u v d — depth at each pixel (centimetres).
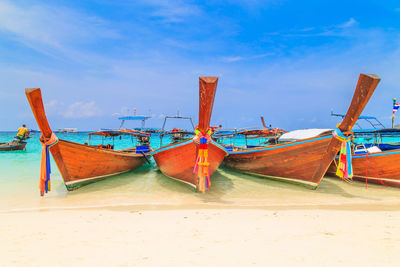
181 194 846
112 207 680
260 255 348
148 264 321
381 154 973
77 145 844
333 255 346
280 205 710
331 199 787
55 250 373
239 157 1195
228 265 316
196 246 387
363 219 549
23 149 2566
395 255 346
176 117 1666
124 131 1427
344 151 793
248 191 893
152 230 473
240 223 521
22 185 980
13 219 555
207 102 645
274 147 974
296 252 358
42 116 715
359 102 726
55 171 1374
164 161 994
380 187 974
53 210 647
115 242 407
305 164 894
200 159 740
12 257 347
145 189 919
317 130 1277
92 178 970
